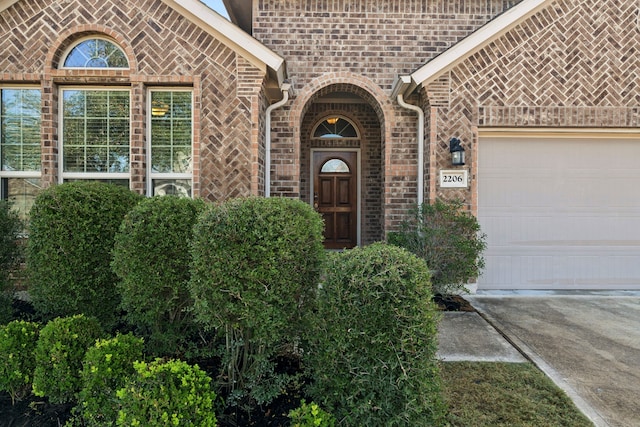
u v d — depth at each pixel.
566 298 5.85
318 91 6.58
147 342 3.46
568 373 3.37
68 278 3.46
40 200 3.55
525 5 5.74
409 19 6.56
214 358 3.24
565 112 5.97
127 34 5.46
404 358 2.21
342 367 2.31
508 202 6.28
